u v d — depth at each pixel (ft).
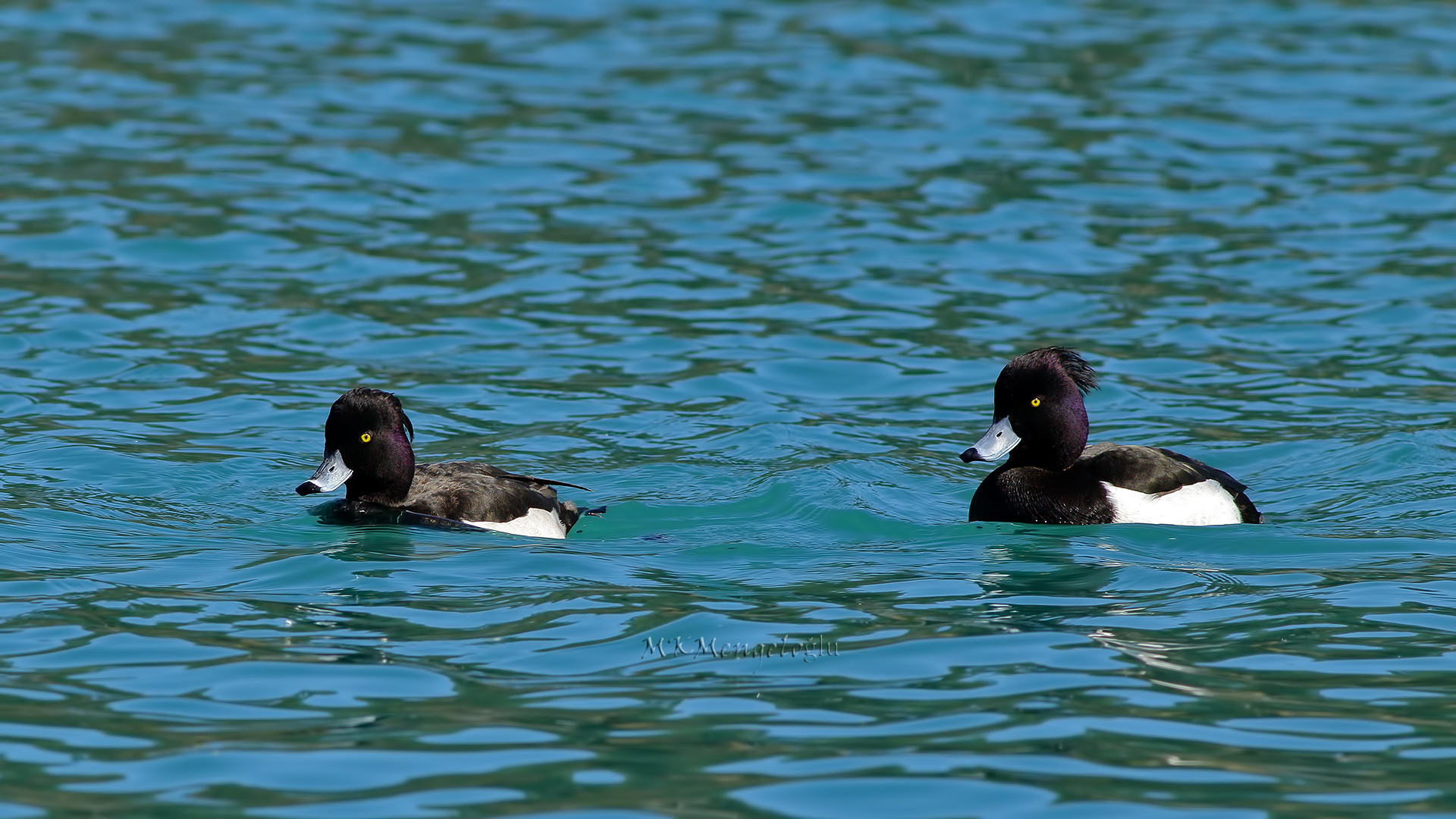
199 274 58.39
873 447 45.21
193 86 81.46
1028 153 73.10
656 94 81.56
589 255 61.16
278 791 23.21
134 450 43.42
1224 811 22.63
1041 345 53.21
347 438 38.04
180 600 31.91
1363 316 55.31
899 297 57.47
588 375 50.47
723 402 48.44
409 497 38.50
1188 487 39.09
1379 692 27.04
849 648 29.32
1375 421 46.60
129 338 52.29
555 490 40.65
